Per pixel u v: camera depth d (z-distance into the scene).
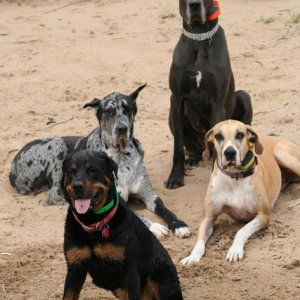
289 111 15.96
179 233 11.41
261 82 17.70
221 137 11.26
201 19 12.82
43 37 21.17
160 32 21.23
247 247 10.82
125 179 12.16
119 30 21.53
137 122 16.16
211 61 13.02
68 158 8.76
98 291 9.88
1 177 13.97
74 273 8.65
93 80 18.38
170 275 8.94
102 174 8.55
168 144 15.05
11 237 11.44
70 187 8.49
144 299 9.12
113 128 12.03
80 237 8.47
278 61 18.80
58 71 18.84
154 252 8.91
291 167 12.45
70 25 22.16
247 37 20.48
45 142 13.19
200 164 14.25
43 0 24.78
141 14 22.69
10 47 20.41
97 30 21.62
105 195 8.47
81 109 16.95
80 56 19.75
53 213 12.22
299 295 9.43
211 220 11.38
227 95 13.55
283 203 12.22
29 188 13.16
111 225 8.41
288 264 10.16
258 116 15.94
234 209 11.39
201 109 13.43
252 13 22.28
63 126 16.11
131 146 12.29
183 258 10.69
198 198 12.68
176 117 13.37
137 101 17.23
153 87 17.94
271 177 11.88
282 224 11.41
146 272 8.80
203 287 9.80
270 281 9.84
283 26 21.02
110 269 8.57
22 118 16.58
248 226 11.03
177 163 13.30
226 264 10.38
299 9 22.34
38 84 18.16
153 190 12.64
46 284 10.06
